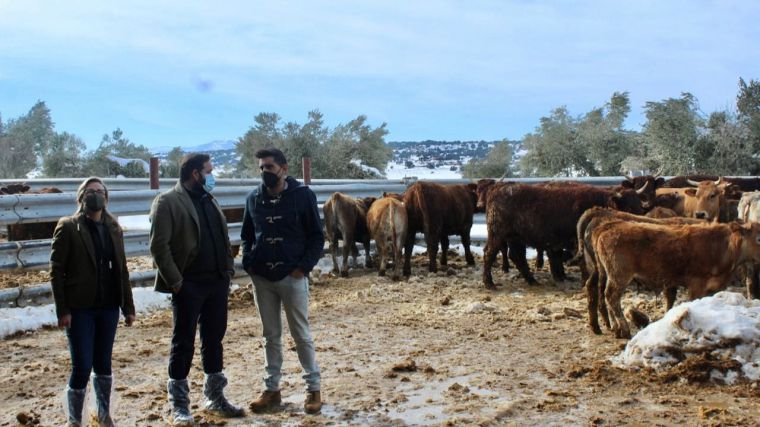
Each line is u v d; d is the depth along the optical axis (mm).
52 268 5336
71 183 22125
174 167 39062
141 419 5891
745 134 30859
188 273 5801
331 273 14297
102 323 5602
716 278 8109
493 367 7336
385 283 13008
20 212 10078
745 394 6215
